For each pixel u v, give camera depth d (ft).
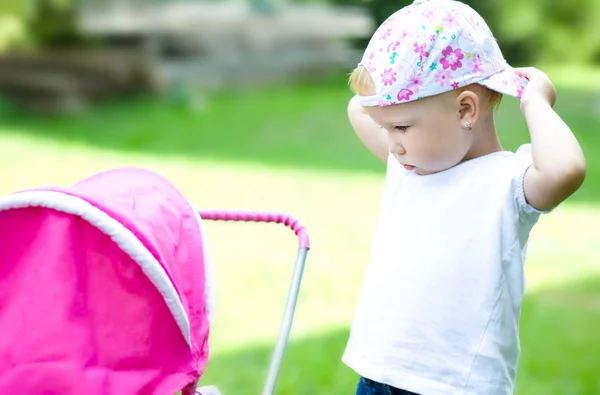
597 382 20.25
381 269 11.80
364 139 13.28
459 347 11.14
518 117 61.98
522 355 21.90
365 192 42.06
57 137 54.19
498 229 11.02
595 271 29.84
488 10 107.55
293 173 46.09
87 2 76.48
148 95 69.15
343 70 87.04
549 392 19.71
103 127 58.08
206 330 11.10
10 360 9.93
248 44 81.76
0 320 10.18
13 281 10.31
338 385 19.93
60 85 62.95
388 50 11.04
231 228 34.94
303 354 21.84
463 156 11.34
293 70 83.20
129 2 80.53
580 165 10.10
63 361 9.82
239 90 76.69
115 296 10.12
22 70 65.36
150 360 10.20
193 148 52.44
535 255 31.99
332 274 29.04
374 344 11.59
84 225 10.07
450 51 10.88
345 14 92.63
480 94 11.12
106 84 67.77
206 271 11.31
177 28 76.69
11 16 73.67
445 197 11.42
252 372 20.68
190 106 66.18
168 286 9.95
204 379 20.18
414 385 11.21
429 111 10.98
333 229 35.04
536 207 10.77
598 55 111.24
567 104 74.43
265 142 54.95
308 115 64.34
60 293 9.98
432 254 11.35
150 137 55.21
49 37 72.69
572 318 24.81
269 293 26.94
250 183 43.04
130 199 10.89
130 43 75.77
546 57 111.14
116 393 9.92
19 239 10.35
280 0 96.48
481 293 11.09
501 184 11.04
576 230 36.04
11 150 49.39
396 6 94.68
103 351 10.03
